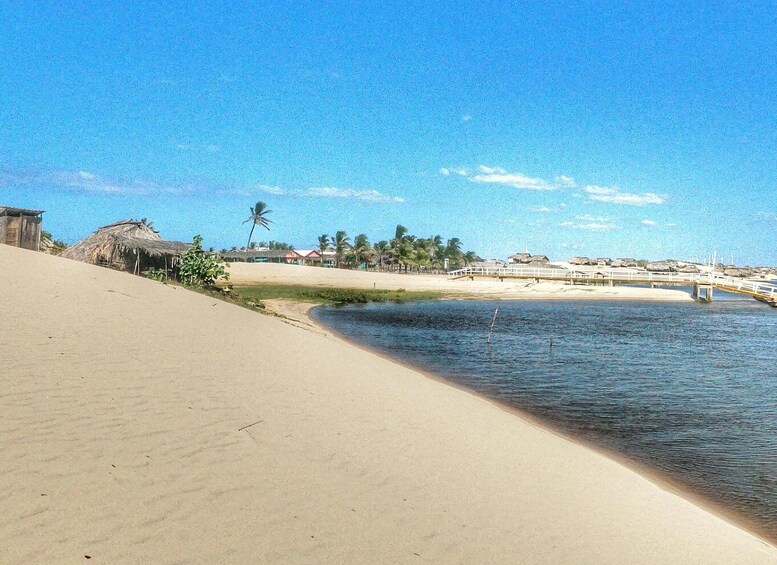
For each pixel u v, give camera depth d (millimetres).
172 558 3695
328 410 7762
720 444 10789
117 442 5293
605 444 10469
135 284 15914
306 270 83375
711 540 6113
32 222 26391
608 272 86875
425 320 35812
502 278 83125
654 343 27469
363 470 5875
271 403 7488
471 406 10703
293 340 13422
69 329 9234
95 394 6449
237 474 5125
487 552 4734
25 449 4809
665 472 9039
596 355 22703
